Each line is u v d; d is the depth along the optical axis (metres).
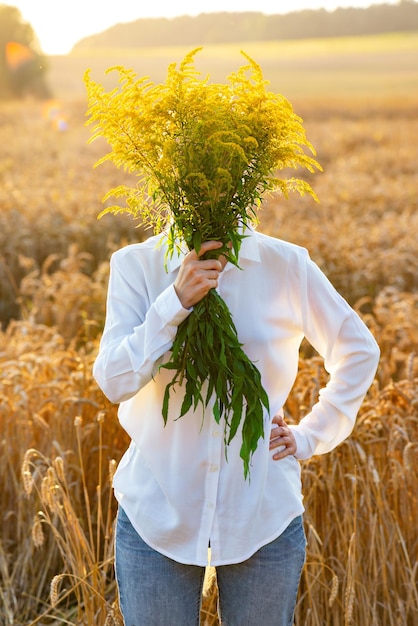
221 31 122.44
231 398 1.93
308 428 2.14
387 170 18.70
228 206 1.86
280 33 126.19
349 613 2.47
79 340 6.09
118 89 1.87
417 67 76.75
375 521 2.93
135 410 2.06
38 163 17.88
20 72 58.41
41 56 59.78
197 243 1.86
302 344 5.47
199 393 1.91
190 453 1.97
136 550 2.01
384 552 2.93
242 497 1.97
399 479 3.11
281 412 2.15
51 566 3.50
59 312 6.32
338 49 100.62
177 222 1.88
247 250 1.98
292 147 1.87
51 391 3.83
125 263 2.05
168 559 1.99
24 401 3.73
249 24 122.00
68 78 66.94
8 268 7.83
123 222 9.85
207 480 1.96
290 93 53.59
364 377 2.10
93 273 8.41
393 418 3.31
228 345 1.90
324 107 39.12
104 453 3.72
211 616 2.75
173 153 1.81
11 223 9.21
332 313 2.07
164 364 1.91
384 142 25.30
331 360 2.13
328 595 2.94
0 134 26.27
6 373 4.07
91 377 3.93
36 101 51.12
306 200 12.05
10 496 3.66
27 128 29.11
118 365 1.91
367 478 3.05
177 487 1.97
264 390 1.93
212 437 1.96
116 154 1.88
